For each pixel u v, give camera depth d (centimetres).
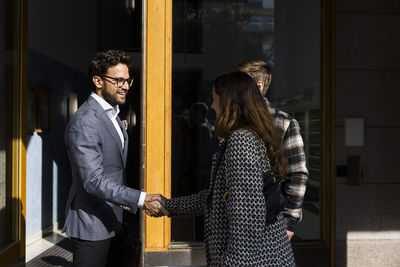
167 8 343
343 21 353
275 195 158
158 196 199
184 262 334
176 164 348
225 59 356
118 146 202
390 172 354
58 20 620
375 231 353
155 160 340
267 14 360
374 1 354
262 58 360
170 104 344
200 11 355
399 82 355
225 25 356
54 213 604
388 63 355
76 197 201
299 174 217
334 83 352
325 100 355
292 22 362
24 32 341
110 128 198
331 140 352
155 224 335
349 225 353
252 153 152
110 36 877
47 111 580
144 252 331
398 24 355
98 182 187
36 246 507
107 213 202
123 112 835
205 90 354
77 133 189
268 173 160
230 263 143
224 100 166
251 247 144
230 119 163
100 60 201
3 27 313
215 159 166
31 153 526
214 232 157
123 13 893
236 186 148
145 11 339
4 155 314
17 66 335
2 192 311
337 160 352
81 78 740
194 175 350
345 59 354
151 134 340
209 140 352
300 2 361
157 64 340
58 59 621
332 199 350
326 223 353
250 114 163
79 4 726
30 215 520
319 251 348
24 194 339
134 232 541
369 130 354
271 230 157
